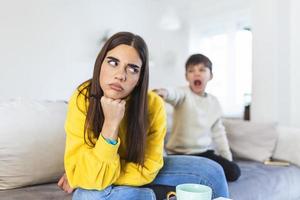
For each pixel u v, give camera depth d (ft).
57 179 4.29
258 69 7.77
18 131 3.90
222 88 10.58
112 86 3.01
